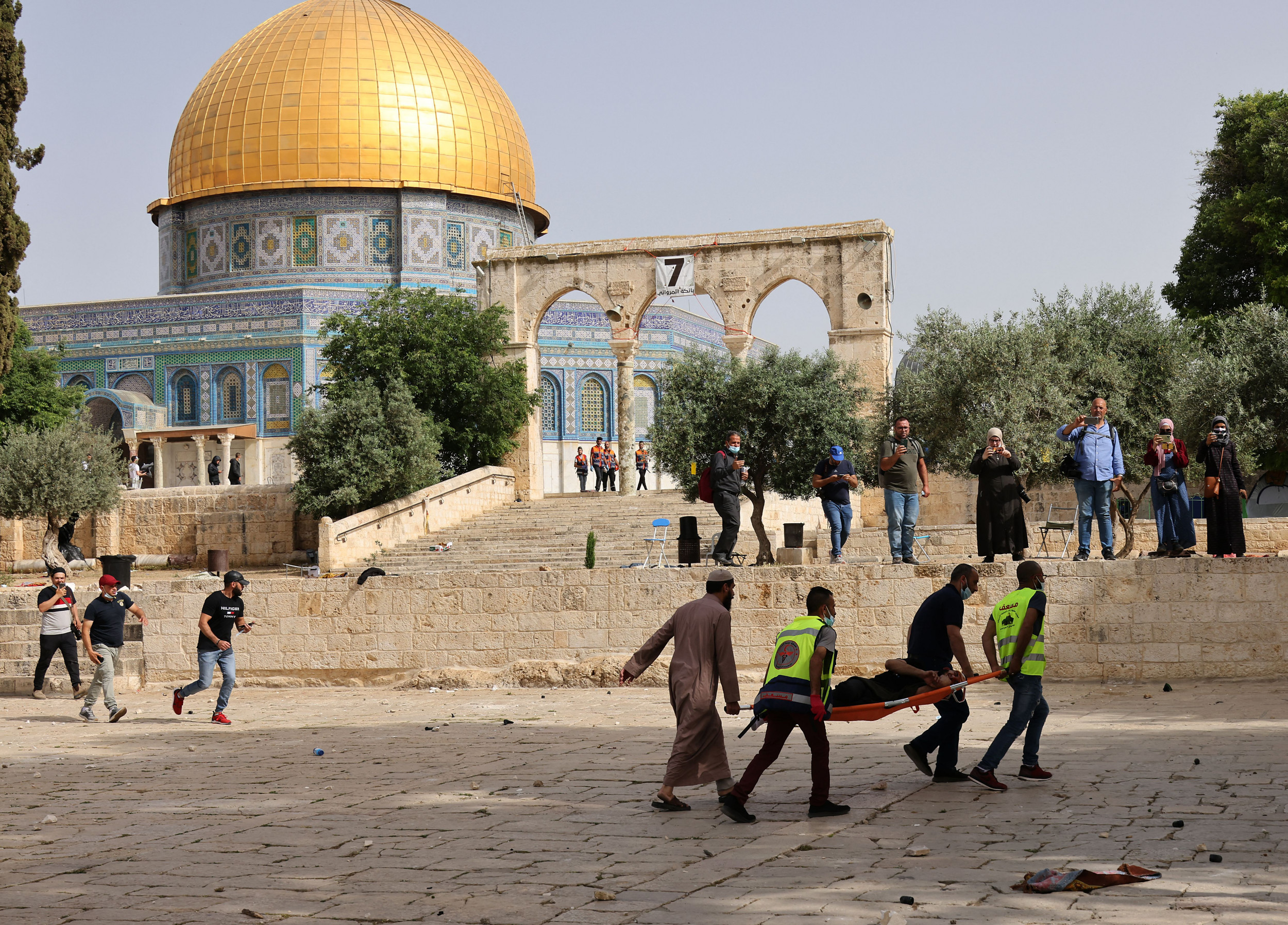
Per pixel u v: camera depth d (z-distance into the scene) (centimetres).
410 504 3656
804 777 1184
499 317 4247
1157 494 1912
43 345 5822
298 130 5806
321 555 3369
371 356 4016
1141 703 1641
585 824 992
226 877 846
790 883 786
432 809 1073
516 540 3531
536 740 1480
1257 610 1797
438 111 5962
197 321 5656
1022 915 693
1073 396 2909
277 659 2281
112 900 788
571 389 5878
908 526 2033
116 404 5547
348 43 5959
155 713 1969
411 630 2230
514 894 779
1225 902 703
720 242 4100
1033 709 1092
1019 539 1912
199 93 6125
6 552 3969
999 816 966
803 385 3212
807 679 995
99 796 1205
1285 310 3288
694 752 1031
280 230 5834
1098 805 991
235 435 5388
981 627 1908
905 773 1189
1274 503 3303
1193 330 3384
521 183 6275
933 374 3081
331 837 966
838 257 3991
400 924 721
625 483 4209
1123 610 1855
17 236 3066
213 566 3281
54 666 2375
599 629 2141
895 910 709
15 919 745
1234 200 3828
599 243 4241
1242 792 1020
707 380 3238
